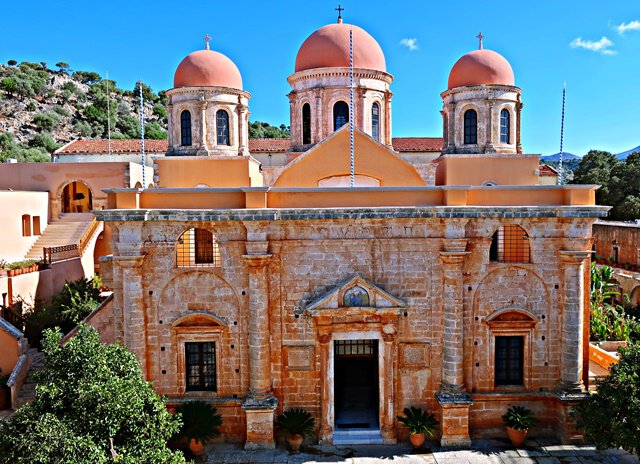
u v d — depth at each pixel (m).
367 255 19.64
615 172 62.41
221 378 19.86
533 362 20.08
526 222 19.67
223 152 28.09
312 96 28.00
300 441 19.16
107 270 22.70
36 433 11.45
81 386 12.65
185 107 27.73
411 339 19.86
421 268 19.70
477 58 27.58
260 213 18.67
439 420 19.81
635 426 15.92
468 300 19.81
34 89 95.12
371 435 19.89
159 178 27.39
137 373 14.61
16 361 24.47
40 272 30.70
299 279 19.64
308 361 19.78
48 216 40.34
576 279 19.45
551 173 48.16
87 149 47.94
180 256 20.98
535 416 20.16
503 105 27.41
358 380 24.95
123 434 13.25
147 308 19.55
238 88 28.92
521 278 19.92
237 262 19.50
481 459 18.34
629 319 33.47
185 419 18.58
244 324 19.69
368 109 28.45
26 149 75.25
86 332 14.20
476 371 20.05
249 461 18.41
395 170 24.73
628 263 44.72
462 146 27.72
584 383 20.28
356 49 28.19
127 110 104.62
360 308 19.14
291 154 28.66
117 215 18.55
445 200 19.48
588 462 18.14
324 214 18.92
